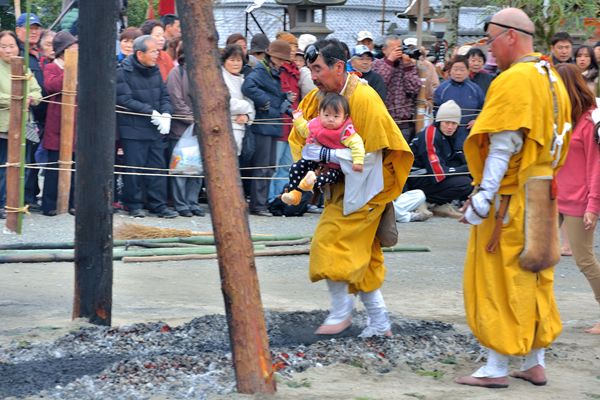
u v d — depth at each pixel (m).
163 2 21.00
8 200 12.84
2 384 6.63
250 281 6.29
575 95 8.92
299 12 20.31
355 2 32.78
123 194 14.55
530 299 6.80
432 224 15.55
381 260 8.09
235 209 6.22
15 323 8.63
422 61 16.50
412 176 15.88
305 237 13.38
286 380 6.83
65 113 14.09
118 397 6.35
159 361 7.08
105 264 8.48
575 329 9.06
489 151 6.72
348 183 7.58
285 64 15.02
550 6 16.91
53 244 11.98
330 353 7.54
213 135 6.16
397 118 15.81
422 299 10.34
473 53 16.28
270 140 15.13
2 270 11.11
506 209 6.77
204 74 6.14
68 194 14.41
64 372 6.93
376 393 6.64
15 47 13.52
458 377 7.20
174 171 14.45
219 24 28.75
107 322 8.55
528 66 6.68
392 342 7.94
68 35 14.16
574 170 9.01
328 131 7.60
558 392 6.95
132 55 14.22
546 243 6.77
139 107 14.09
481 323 6.82
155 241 12.56
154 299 9.95
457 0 22.70
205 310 9.46
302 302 9.96
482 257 6.83
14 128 12.76
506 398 6.73
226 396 6.31
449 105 15.52
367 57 15.14
